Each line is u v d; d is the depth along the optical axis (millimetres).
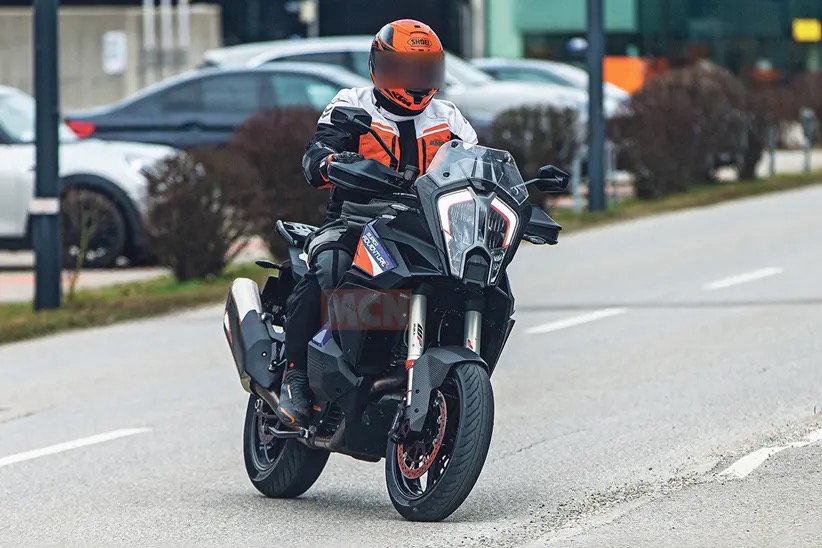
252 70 79812
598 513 26000
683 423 33688
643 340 45219
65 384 42250
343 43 89000
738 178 96625
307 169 25750
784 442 31141
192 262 60781
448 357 24344
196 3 177750
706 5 144375
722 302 51875
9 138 67125
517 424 34500
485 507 26781
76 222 64062
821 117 121500
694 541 23859
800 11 144250
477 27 159000
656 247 67750
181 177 60188
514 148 76938
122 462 32438
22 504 28875
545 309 51875
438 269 23891
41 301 54438
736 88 93938
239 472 31266
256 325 28500
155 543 25422
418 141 25922
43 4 52844
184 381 41969
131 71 148500
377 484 29844
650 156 86188
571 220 77938
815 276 57312
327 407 26406
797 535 23969
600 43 79500
